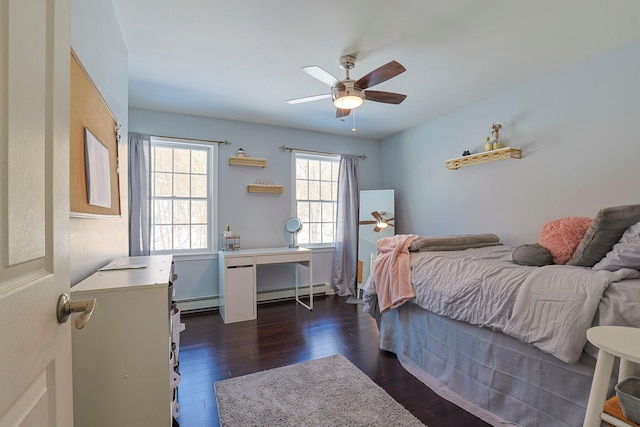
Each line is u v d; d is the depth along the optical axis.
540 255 1.90
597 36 2.18
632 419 0.95
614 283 1.35
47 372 0.64
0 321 0.47
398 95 2.45
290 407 1.81
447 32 2.12
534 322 1.50
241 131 4.04
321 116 3.86
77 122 1.22
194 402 1.89
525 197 2.97
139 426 1.15
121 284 1.18
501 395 1.69
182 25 2.03
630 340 1.02
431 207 4.06
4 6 0.49
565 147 2.66
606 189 2.40
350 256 4.57
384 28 2.08
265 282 4.15
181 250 3.78
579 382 1.37
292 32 2.11
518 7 1.87
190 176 3.85
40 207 0.60
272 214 4.21
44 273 0.63
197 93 3.13
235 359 2.45
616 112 2.34
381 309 2.41
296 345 2.72
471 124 3.49
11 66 0.50
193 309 3.71
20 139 0.53
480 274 1.86
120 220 2.13
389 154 4.84
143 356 1.16
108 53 1.75
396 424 1.67
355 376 2.17
